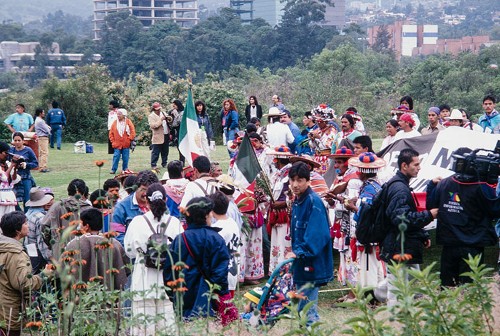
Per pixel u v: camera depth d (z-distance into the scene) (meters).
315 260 6.32
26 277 6.57
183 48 101.62
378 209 6.78
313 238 6.20
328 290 8.29
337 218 8.38
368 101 45.22
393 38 192.88
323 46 101.25
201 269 6.26
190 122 11.07
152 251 6.29
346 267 8.23
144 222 6.50
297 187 6.29
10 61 192.00
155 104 17.94
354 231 7.82
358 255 7.77
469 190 6.90
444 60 53.69
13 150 12.90
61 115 24.38
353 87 46.44
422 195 8.90
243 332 5.91
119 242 7.21
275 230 8.94
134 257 6.49
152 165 18.03
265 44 102.25
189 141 11.07
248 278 9.19
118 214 7.62
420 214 6.54
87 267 6.71
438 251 10.11
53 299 5.72
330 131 11.91
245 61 102.12
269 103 45.28
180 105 18.25
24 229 6.94
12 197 11.30
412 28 191.62
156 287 5.28
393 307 4.62
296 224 6.34
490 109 12.75
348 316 7.18
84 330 5.38
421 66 50.16
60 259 5.55
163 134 17.97
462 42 169.50
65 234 4.31
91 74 32.00
